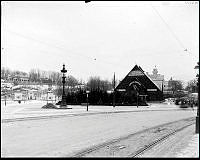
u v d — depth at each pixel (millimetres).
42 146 12375
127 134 17750
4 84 168500
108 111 46719
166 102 95312
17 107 62531
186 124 27281
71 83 161500
